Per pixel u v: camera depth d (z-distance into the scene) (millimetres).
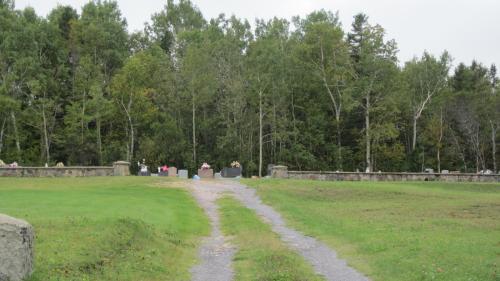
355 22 72938
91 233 15336
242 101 63000
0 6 66312
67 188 31844
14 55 59594
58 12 75938
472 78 88375
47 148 60625
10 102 57062
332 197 31969
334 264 15219
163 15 85125
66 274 11297
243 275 13648
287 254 16000
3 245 9781
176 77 64562
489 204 28422
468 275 12773
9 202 22812
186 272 13984
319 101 70500
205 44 65375
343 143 71000
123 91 63375
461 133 73438
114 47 71312
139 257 14234
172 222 21219
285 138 63906
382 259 15156
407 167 68812
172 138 61250
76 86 64938
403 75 68062
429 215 24109
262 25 72062
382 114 66062
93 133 65188
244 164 62500
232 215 24469
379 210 26203
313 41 66188
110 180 37031
